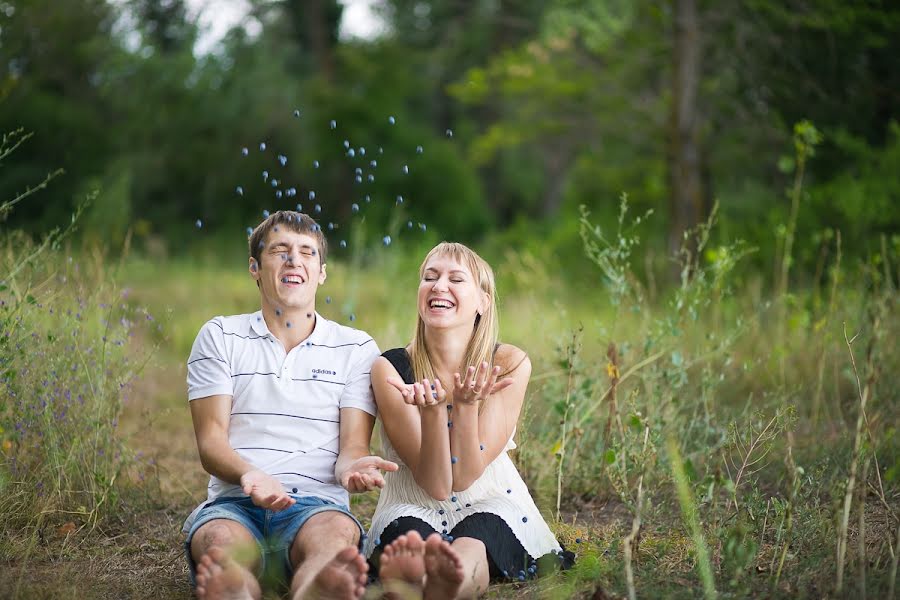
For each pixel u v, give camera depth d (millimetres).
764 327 7539
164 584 3754
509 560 3590
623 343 5477
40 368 4664
